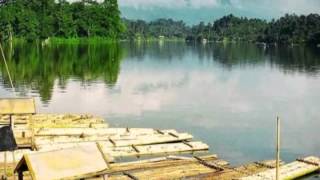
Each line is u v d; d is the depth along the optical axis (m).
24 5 195.25
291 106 65.75
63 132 46.53
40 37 190.88
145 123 54.53
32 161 25.45
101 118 55.38
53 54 142.62
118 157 40.41
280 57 157.75
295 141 47.84
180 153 42.53
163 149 42.31
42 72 97.75
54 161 25.88
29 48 164.38
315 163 37.97
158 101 68.19
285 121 56.59
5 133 31.28
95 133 46.62
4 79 86.00
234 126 53.75
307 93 76.94
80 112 59.53
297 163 38.25
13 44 176.50
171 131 48.44
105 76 94.62
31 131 42.44
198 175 35.12
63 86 79.88
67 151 26.75
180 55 166.75
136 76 96.19
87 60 127.94
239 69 114.81
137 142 43.97
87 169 26.19
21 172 26.80
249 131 51.56
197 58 152.25
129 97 70.81
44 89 76.19
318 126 54.16
